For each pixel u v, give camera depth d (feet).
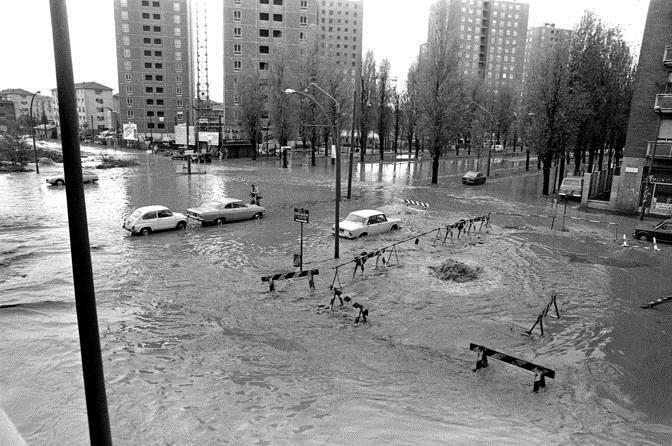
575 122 131.23
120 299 46.09
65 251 61.67
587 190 113.91
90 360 16.52
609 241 80.12
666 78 102.78
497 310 46.73
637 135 106.93
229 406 27.30
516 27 534.78
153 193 114.32
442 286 53.26
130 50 326.85
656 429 27.35
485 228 88.02
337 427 24.99
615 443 25.38
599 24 140.97
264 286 51.01
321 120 195.21
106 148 287.69
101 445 16.88
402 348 37.70
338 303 46.88
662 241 80.48
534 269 61.77
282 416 26.21
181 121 330.34
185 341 37.29
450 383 32.12
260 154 256.73
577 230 88.58
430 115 150.00
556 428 26.63
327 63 199.93
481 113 280.72
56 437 24.08
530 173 200.54
